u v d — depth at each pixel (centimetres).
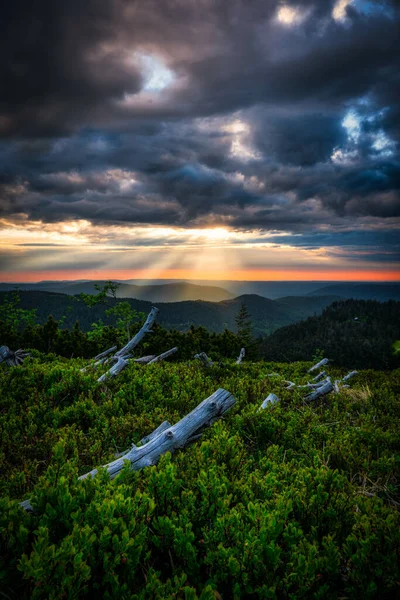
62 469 324
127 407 655
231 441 409
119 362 894
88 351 1786
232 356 1980
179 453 387
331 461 486
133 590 224
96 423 575
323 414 704
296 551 246
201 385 798
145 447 404
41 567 199
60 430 532
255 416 571
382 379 1231
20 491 351
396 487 417
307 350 16838
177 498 291
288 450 499
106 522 242
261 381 887
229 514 268
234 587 216
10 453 472
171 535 255
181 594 212
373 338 18688
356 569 234
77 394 717
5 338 1738
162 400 686
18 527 246
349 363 15688
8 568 222
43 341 1756
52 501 265
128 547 227
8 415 601
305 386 880
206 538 251
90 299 2153
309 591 225
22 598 206
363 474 445
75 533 226
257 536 247
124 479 325
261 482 340
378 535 252
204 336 1995
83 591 207
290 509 280
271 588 214
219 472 345
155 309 1298
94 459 439
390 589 224
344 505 305
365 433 566
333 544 244
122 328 2039
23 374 796
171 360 1652
